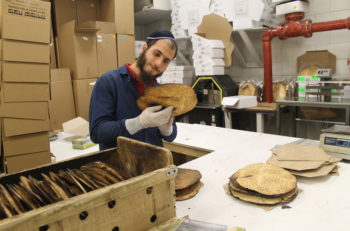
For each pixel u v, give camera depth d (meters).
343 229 0.75
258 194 0.91
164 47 1.15
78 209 0.56
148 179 0.68
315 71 3.07
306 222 0.79
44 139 1.71
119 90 1.25
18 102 1.58
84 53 3.08
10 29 1.48
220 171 1.21
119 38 3.40
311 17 3.21
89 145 1.87
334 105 2.39
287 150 1.30
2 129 1.56
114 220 0.63
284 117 3.40
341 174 1.11
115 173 0.82
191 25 3.57
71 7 3.28
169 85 1.05
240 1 3.07
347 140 1.27
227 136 1.87
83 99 3.11
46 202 0.63
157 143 1.37
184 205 0.92
